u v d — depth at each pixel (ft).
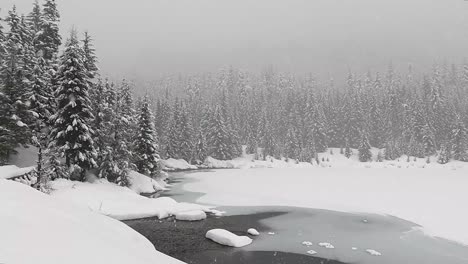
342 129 348.79
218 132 279.08
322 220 82.58
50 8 118.83
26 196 24.43
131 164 116.37
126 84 129.70
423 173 193.57
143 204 89.15
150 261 22.40
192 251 58.39
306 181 153.17
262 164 280.72
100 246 19.97
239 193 119.34
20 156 106.73
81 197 84.23
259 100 402.93
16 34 106.01
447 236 68.59
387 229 74.49
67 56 96.07
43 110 101.91
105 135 108.27
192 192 121.60
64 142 95.66
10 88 96.78
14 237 16.20
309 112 337.72
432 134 297.12
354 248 61.57
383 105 366.02
